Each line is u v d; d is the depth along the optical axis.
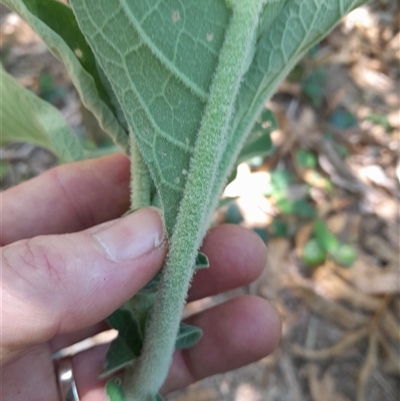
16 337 0.06
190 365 0.10
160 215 0.06
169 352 0.06
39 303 0.06
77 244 0.06
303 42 0.05
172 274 0.05
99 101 0.06
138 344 0.06
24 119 0.08
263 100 0.06
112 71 0.05
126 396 0.06
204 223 0.05
